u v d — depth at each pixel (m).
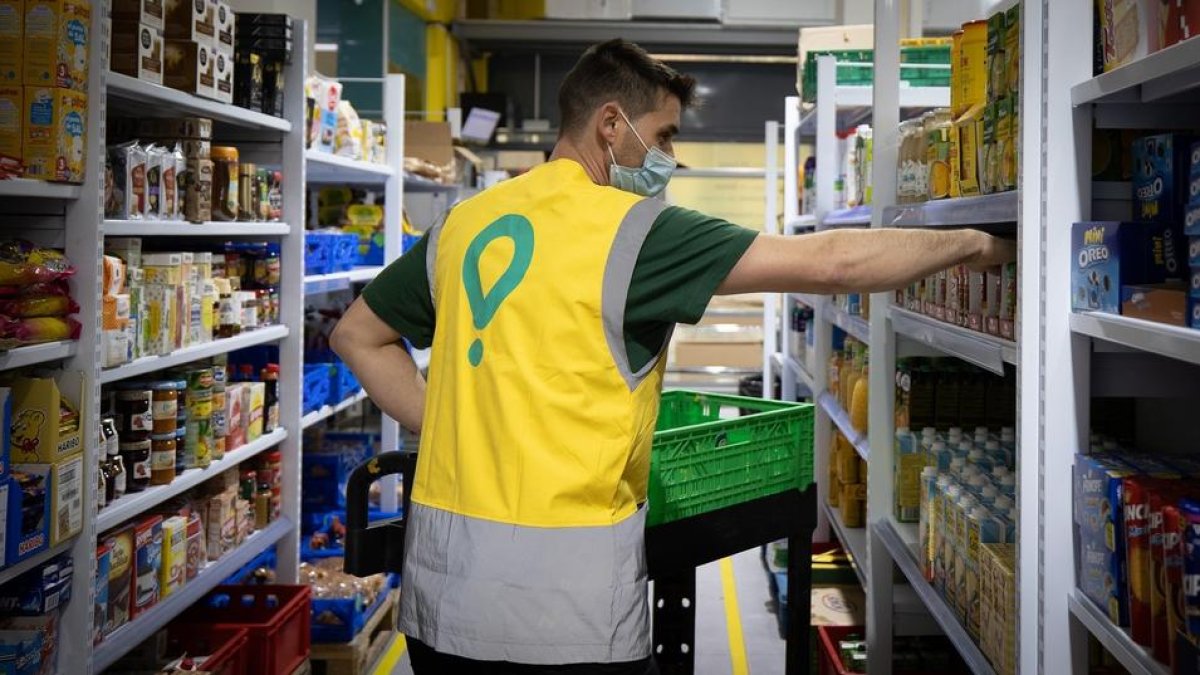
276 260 4.28
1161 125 2.02
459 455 1.98
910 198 3.23
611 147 2.17
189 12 3.45
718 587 5.53
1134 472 1.93
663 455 2.45
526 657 1.90
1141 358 2.06
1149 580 1.80
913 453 3.44
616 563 1.95
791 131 6.30
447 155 7.22
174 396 3.40
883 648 3.52
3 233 2.86
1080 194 2.04
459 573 1.94
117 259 3.04
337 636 4.17
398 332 2.28
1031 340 2.10
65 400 2.81
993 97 2.39
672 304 1.95
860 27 5.07
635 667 1.97
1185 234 1.76
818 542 5.16
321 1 10.01
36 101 2.66
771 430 2.72
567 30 11.83
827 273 1.97
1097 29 2.03
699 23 11.66
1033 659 2.14
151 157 3.31
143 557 3.27
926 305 3.09
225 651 3.45
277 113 4.16
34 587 2.72
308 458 5.50
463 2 11.85
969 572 2.57
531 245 2.00
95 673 2.90
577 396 1.94
